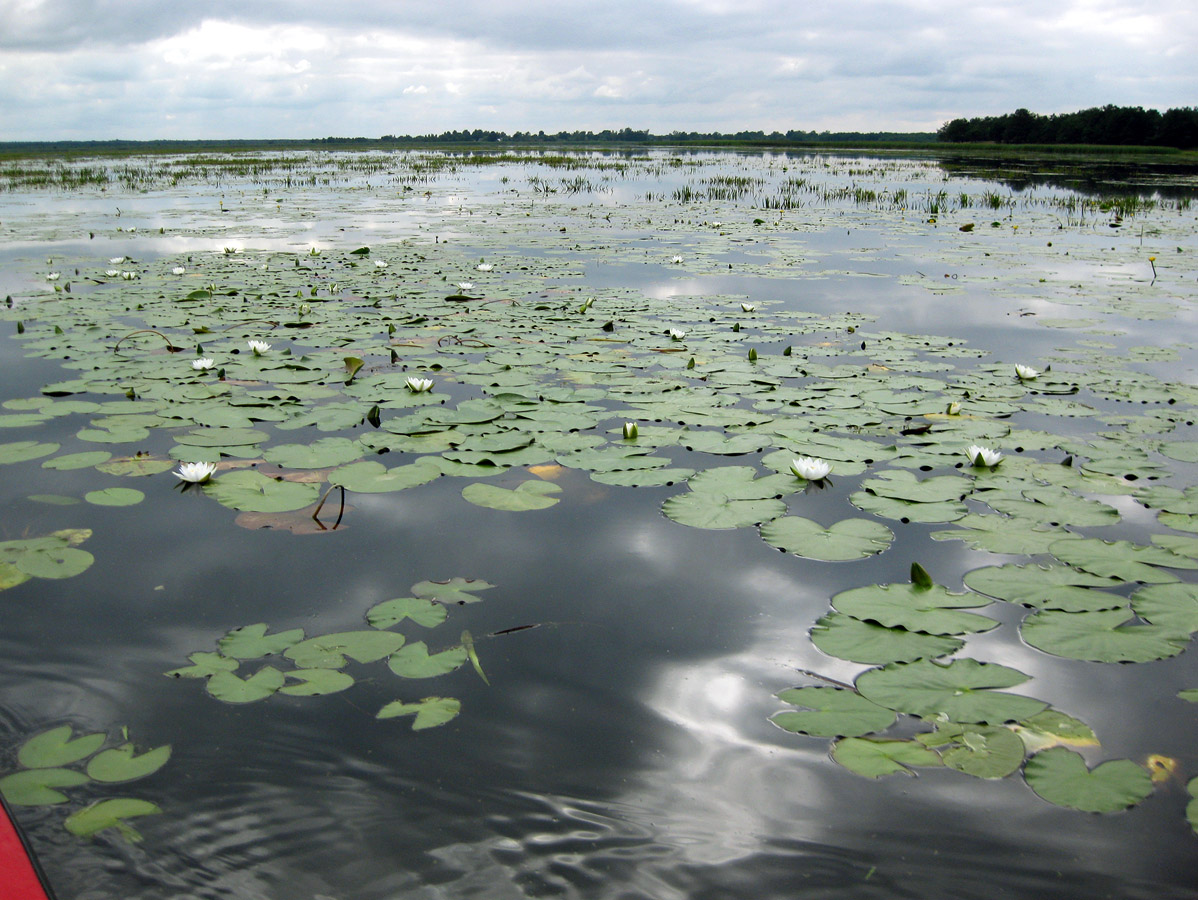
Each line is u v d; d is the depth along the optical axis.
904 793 1.51
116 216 13.58
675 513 2.69
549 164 36.12
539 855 1.37
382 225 12.39
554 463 3.15
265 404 3.79
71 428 3.46
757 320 5.81
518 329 5.39
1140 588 2.18
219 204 16.20
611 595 2.20
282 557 2.39
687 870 1.34
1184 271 8.23
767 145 75.19
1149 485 2.92
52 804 1.45
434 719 1.70
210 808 1.45
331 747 1.61
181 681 1.81
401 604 2.12
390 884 1.31
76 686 1.79
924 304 6.50
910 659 1.89
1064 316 6.06
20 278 7.29
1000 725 1.67
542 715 1.72
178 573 2.29
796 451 3.25
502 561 2.38
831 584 2.27
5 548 2.40
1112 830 1.42
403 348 4.89
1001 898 1.29
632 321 5.70
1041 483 2.95
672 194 19.56
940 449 3.28
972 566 2.36
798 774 1.55
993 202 15.75
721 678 1.85
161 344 4.92
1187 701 1.76
